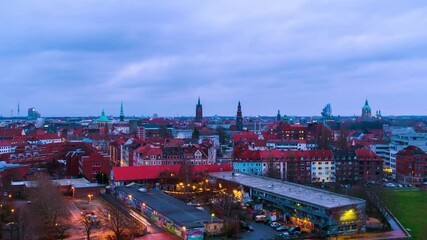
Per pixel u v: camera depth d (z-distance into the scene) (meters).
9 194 175.12
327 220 128.38
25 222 125.75
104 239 123.81
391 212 152.88
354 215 131.75
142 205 154.88
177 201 156.25
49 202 136.25
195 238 123.06
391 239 124.88
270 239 124.38
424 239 123.31
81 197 184.88
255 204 154.62
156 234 130.00
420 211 158.50
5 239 118.38
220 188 177.38
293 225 141.00
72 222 141.50
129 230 130.00
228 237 126.25
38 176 167.38
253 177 191.62
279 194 150.12
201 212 139.62
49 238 122.25
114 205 168.25
